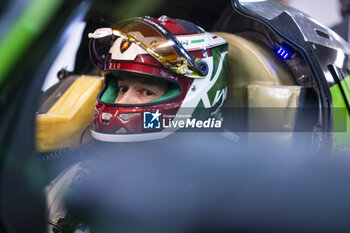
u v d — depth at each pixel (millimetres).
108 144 1064
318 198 950
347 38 2771
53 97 1357
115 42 1095
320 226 890
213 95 1163
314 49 1207
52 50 480
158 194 1000
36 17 459
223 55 1211
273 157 1120
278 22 1228
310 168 1069
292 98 1141
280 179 1015
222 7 1342
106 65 1124
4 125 442
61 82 1416
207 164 1081
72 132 1285
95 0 1299
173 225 936
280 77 1250
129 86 1104
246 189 978
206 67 1112
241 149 1146
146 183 1026
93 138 1213
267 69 1229
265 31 1271
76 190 1066
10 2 462
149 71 1038
